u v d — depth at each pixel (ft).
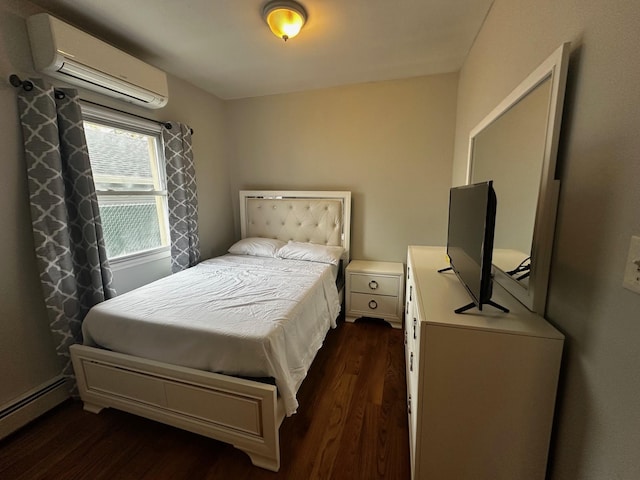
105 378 5.16
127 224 7.48
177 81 8.62
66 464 4.55
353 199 9.89
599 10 2.45
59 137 5.61
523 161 3.67
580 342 2.74
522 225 3.70
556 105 2.92
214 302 5.68
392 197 9.52
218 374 4.46
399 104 8.95
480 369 3.26
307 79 8.84
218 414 4.50
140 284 7.72
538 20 3.59
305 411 5.55
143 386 4.90
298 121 10.03
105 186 6.92
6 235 5.10
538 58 3.58
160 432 5.13
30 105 5.13
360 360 7.23
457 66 7.96
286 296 5.99
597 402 2.49
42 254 5.32
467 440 3.44
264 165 10.73
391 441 4.88
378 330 8.83
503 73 4.75
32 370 5.50
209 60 7.52
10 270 5.16
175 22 5.85
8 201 5.10
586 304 2.65
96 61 5.69
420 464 3.64
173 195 8.29
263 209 10.67
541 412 3.16
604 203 2.41
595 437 2.52
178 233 8.46
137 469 4.46
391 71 8.28
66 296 5.67
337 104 9.52
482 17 5.67
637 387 2.07
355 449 4.74
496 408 3.29
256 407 4.24
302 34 6.30
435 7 5.39
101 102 6.56
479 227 3.45
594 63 2.53
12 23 4.98
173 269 8.48
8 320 5.16
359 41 6.59
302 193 10.16
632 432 2.12
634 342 2.10
